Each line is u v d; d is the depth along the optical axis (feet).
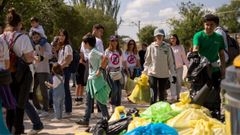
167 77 28.43
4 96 14.39
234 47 24.54
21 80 19.98
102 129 18.38
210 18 22.50
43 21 92.94
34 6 70.08
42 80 28.63
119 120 18.98
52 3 100.68
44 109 28.96
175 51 35.22
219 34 22.93
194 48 22.75
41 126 22.39
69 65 28.30
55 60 31.99
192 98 20.57
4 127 12.60
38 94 28.71
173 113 18.02
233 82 7.75
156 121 17.72
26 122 26.86
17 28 20.52
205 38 22.63
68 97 28.37
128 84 36.91
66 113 28.37
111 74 29.35
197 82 22.52
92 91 23.93
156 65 28.09
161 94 28.63
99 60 23.68
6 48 19.15
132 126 17.62
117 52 29.76
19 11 66.28
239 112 7.77
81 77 33.53
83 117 26.27
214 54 22.54
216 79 22.15
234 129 7.93
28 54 20.04
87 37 24.16
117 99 29.84
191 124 16.84
